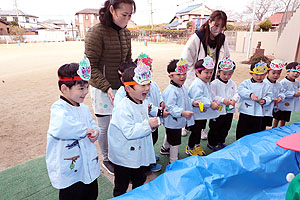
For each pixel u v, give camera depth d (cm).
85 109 191
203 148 346
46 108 542
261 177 210
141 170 223
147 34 5112
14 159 313
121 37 255
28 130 415
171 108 263
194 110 299
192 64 342
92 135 174
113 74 261
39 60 1448
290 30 1239
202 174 193
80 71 162
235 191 197
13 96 651
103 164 289
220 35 335
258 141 247
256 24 3547
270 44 2006
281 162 224
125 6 221
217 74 341
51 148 172
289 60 1235
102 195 240
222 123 326
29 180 260
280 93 353
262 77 317
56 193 240
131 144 202
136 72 182
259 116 325
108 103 264
